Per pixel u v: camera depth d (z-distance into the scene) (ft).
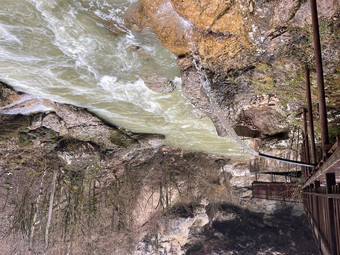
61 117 22.09
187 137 27.09
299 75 14.01
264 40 12.43
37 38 14.69
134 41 14.44
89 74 17.42
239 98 16.61
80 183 26.09
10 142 21.26
